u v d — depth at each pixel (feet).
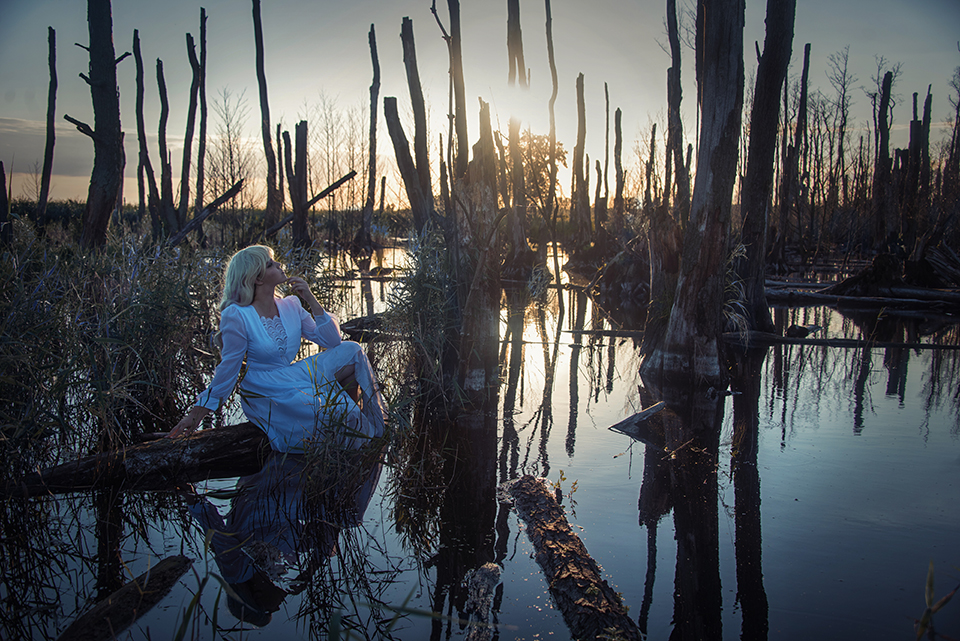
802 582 7.25
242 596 7.26
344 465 10.34
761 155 24.22
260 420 11.44
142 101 43.11
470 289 15.61
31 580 7.72
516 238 48.21
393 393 15.12
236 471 11.34
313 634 6.47
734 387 17.26
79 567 8.02
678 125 27.43
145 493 10.40
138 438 12.90
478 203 16.05
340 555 8.23
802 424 13.71
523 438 12.98
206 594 7.30
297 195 47.67
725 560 7.79
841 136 76.48
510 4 17.16
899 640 6.10
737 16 15.98
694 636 6.17
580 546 8.02
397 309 16.24
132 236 18.33
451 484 10.56
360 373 12.42
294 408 11.38
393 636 6.36
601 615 6.48
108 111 21.99
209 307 18.20
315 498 9.98
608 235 55.01
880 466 11.08
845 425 13.64
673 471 10.94
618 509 9.34
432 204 17.72
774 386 17.31
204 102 45.03
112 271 15.60
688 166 32.68
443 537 8.68
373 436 11.53
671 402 15.71
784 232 53.67
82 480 10.62
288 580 7.63
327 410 11.13
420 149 17.26
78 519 9.42
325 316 12.72
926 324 29.66
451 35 15.46
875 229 61.67
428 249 16.62
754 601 6.85
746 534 8.48
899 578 7.31
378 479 11.00
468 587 7.35
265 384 11.56
